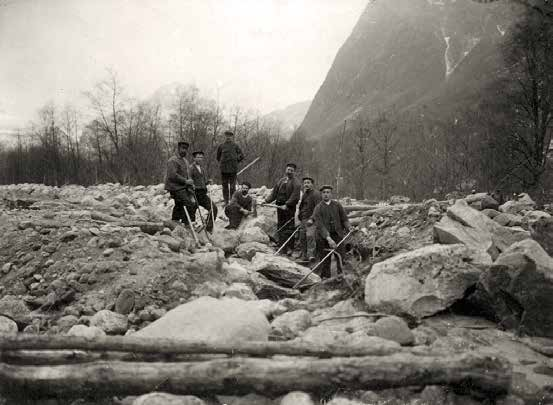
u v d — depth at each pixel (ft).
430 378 11.12
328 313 18.34
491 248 19.81
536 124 56.03
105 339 11.69
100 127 113.80
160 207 42.01
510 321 15.71
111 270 19.33
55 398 10.83
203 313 13.53
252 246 29.71
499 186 59.00
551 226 19.26
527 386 11.69
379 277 17.69
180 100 104.27
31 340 11.55
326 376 11.03
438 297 16.71
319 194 30.78
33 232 22.81
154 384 10.81
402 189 77.97
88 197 44.83
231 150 42.63
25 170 131.44
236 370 10.93
